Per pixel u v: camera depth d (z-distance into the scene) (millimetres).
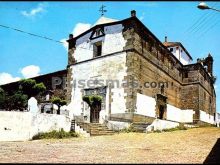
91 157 11125
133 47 26109
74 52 31359
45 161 10031
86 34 30641
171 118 34219
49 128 20047
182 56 46562
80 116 28250
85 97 25969
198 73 39156
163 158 10852
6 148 14016
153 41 30391
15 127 18609
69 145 15414
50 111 31016
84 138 19188
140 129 22875
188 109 38625
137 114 25453
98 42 29203
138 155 11664
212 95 48562
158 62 31312
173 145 14797
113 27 28188
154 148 13859
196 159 10547
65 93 32219
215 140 15867
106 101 26750
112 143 16234
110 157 11125
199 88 38969
